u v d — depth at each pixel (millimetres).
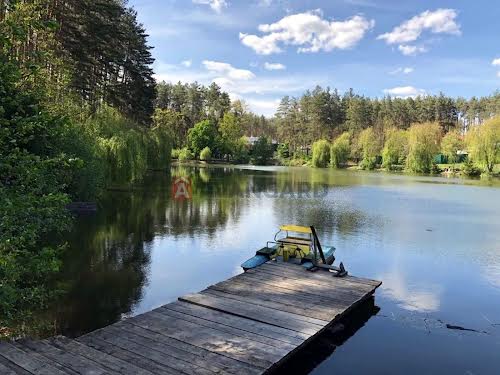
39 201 6082
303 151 103875
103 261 13445
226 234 18359
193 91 105625
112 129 29859
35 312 9383
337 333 8969
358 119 104312
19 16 6621
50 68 21266
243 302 9352
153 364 6484
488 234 20094
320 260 12727
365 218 24000
